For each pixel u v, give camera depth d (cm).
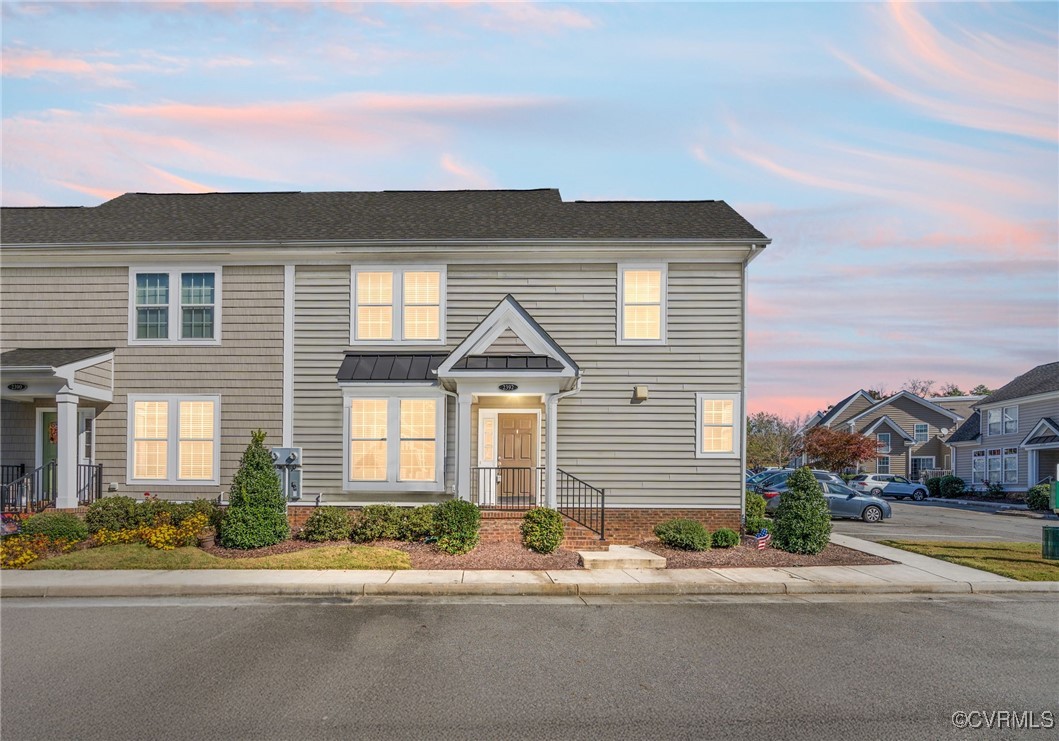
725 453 1781
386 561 1369
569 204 2095
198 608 1093
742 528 1764
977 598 1243
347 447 1777
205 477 1795
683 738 630
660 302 1808
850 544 1797
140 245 1794
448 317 1816
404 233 1828
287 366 1808
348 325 1817
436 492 1769
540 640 932
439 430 1775
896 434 5719
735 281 1805
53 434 1864
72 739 614
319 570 1327
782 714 688
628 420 1788
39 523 1453
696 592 1259
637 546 1595
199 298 1828
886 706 711
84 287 1834
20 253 1817
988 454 4781
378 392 1778
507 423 1817
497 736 629
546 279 1814
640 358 1798
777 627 1016
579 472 1778
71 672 788
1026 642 948
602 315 1805
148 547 1432
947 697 738
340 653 865
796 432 6750
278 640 918
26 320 1836
